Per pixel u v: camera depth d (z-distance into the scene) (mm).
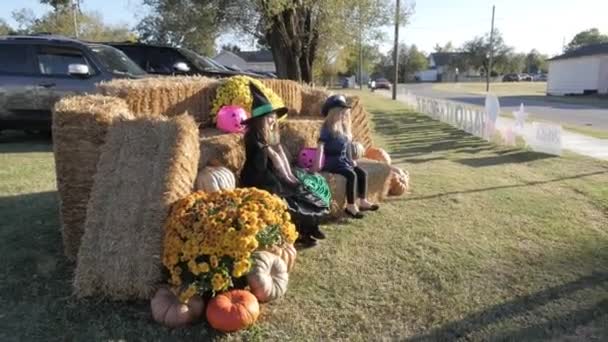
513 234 4719
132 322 3045
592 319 3203
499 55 89250
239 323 2928
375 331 3045
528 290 3576
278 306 3285
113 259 3172
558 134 8992
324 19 17578
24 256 3914
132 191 3363
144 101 5801
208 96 6719
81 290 3199
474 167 7941
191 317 3012
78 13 43000
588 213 5434
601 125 15367
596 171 7648
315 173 4746
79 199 3789
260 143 4199
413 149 9922
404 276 3773
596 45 40750
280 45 17172
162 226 3207
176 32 17406
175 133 3537
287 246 3570
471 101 29406
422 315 3225
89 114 3701
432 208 5523
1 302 3246
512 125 10547
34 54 8695
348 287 3580
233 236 3057
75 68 8500
